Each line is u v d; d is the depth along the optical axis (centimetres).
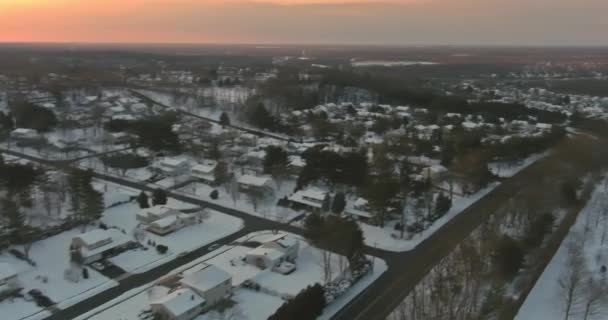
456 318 4334
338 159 8212
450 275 5181
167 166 9025
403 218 6962
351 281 5094
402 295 4991
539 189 7962
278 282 5181
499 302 4775
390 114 15150
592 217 7375
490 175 8875
